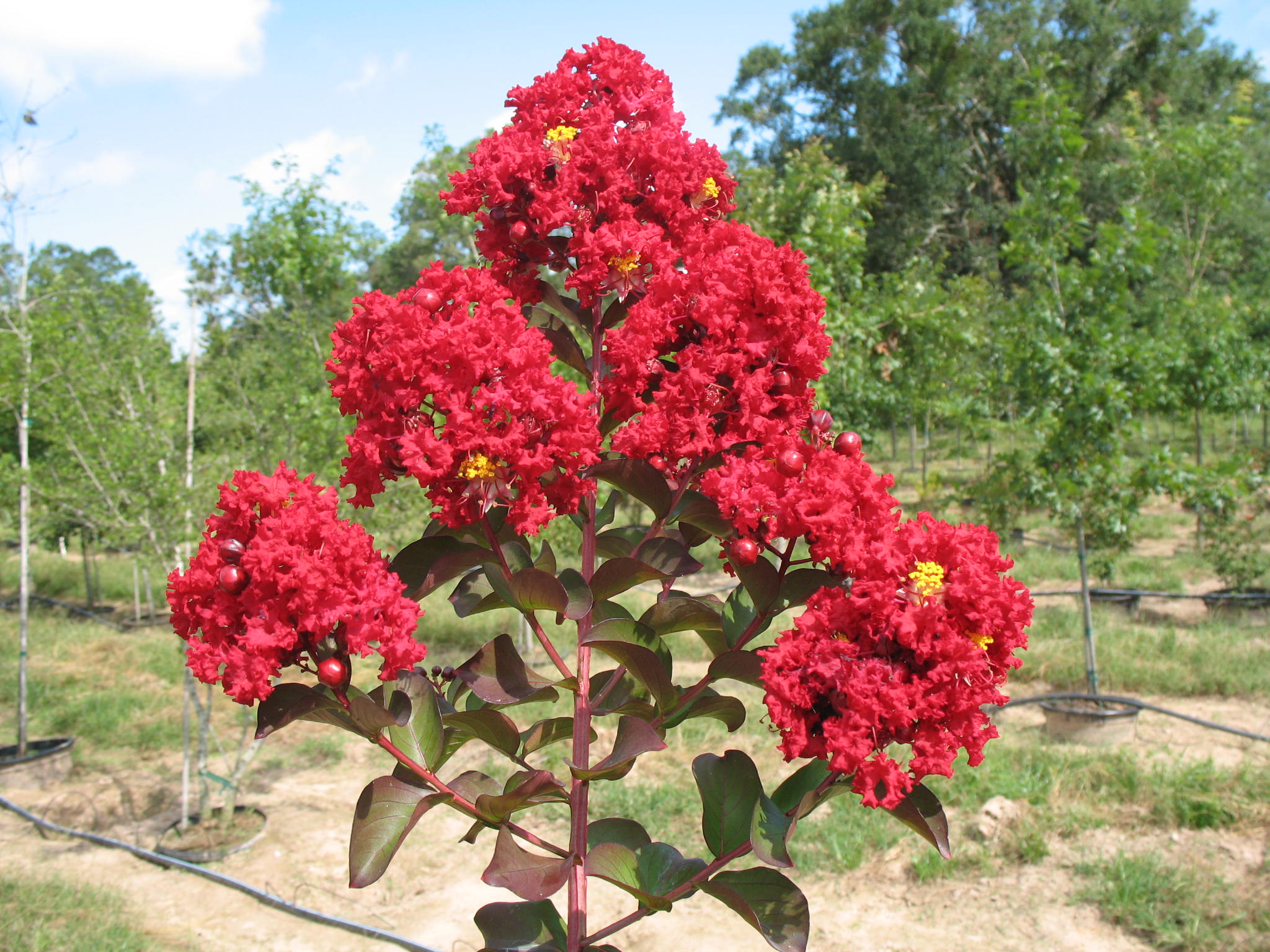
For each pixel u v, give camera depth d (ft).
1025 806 18.20
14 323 24.13
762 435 5.86
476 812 6.01
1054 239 25.26
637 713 6.85
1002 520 26.35
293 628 5.27
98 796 22.84
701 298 5.84
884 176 89.71
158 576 45.14
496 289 5.76
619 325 7.15
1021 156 25.94
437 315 5.65
